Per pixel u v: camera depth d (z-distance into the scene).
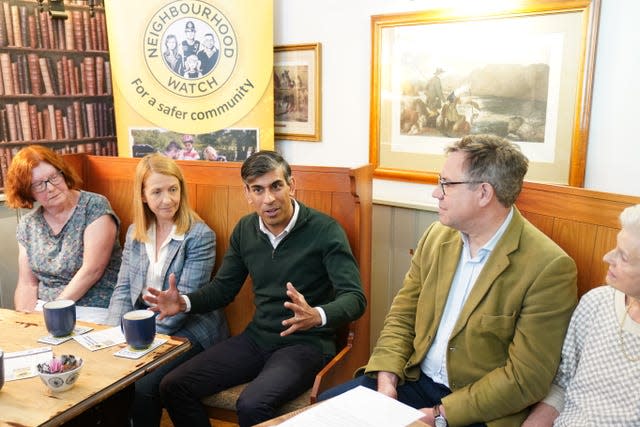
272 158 1.88
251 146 2.75
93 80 2.97
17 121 2.72
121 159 2.67
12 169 2.25
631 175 1.94
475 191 1.44
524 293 1.41
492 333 1.44
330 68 2.63
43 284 2.37
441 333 1.58
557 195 1.65
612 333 1.23
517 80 2.13
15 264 2.83
